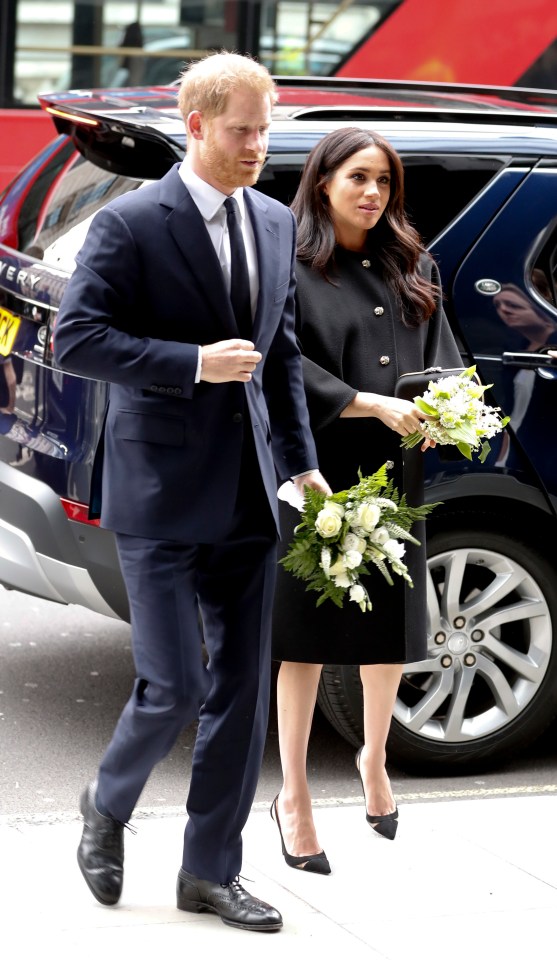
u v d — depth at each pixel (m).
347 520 5.01
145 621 4.80
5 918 4.92
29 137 14.52
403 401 5.34
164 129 6.32
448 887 5.45
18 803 6.18
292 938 4.96
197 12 14.70
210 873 5.03
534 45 14.85
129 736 4.86
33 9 14.38
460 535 6.64
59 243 6.61
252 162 4.61
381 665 5.76
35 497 6.45
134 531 4.78
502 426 5.37
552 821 6.14
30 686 7.68
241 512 4.89
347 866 5.59
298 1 14.79
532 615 6.82
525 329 6.60
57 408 6.41
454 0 14.79
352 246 5.61
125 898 5.15
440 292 5.75
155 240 4.66
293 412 5.13
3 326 6.77
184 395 4.61
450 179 6.64
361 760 5.91
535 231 6.66
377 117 6.80
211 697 4.97
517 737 6.87
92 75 14.62
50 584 6.54
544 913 5.28
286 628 5.45
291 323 5.11
